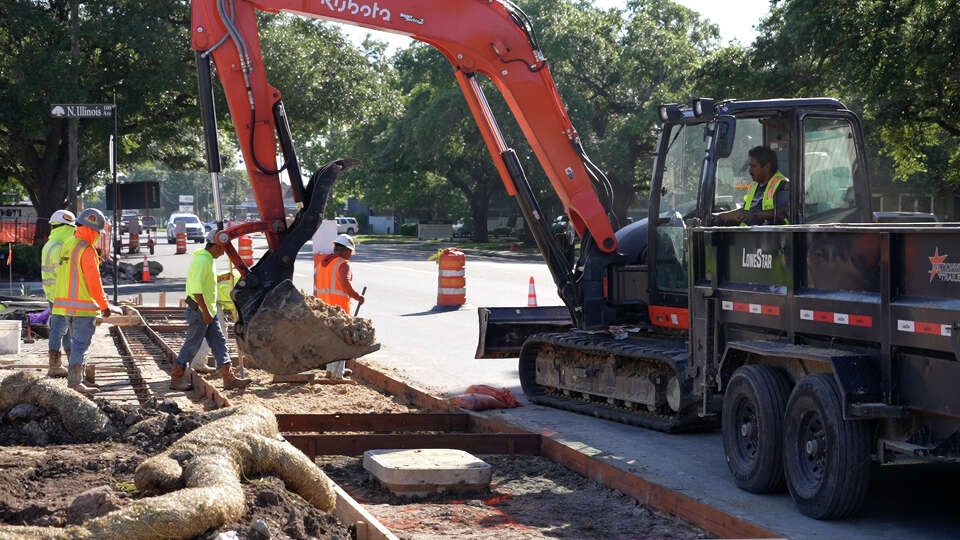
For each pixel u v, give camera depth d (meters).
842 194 9.57
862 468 6.19
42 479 6.09
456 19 10.43
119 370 12.58
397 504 7.21
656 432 9.34
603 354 10.30
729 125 9.00
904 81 27.28
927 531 6.18
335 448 8.52
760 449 6.95
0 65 32.44
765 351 7.02
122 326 17.59
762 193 9.38
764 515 6.54
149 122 37.06
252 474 5.77
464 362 13.74
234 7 8.91
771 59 29.86
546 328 12.10
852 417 6.05
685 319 10.05
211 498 4.74
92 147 38.06
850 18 27.39
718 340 7.96
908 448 5.89
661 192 10.38
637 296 10.89
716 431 9.38
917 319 5.84
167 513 4.52
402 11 10.16
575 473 8.26
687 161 10.09
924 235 5.83
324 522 5.59
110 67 34.25
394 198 65.81
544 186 49.69
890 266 6.08
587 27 49.38
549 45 48.47
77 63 31.16
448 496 7.40
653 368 9.58
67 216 11.97
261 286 8.40
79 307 10.87
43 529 4.33
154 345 15.44
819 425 6.50
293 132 38.59
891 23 26.61
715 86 31.22
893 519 6.45
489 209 82.88
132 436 7.19
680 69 48.25
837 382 6.18
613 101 51.09
